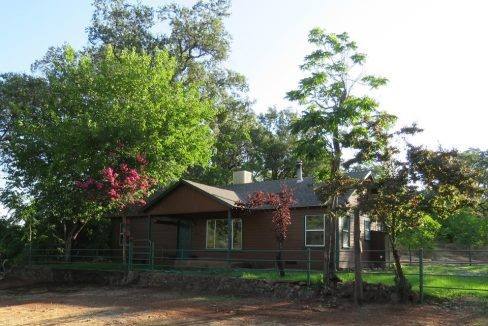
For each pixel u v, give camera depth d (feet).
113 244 104.32
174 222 92.53
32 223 91.04
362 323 40.65
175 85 96.43
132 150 77.20
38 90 104.53
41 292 66.54
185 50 126.82
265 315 45.29
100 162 75.31
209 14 126.52
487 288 53.01
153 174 79.61
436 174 47.11
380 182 49.55
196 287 64.75
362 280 54.24
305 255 77.87
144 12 123.85
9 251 90.12
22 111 93.40
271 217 82.17
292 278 59.67
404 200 47.44
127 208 79.77
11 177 90.38
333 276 56.39
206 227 88.99
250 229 84.38
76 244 100.53
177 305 51.83
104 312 47.70
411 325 39.34
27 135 84.12
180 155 83.66
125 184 72.54
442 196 48.01
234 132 138.41
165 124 81.66
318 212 77.77
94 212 85.40
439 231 110.73
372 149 51.01
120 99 81.87
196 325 40.75
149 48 122.11
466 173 46.98
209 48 127.13
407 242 89.40
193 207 82.53
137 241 99.45
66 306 52.16
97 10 122.11
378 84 58.23
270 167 161.58
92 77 82.48
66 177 83.05
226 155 156.66
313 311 47.19
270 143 159.84
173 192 85.30
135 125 76.38
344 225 80.28
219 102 130.52
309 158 59.06
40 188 86.38
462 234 118.83
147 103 79.77
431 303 48.37
